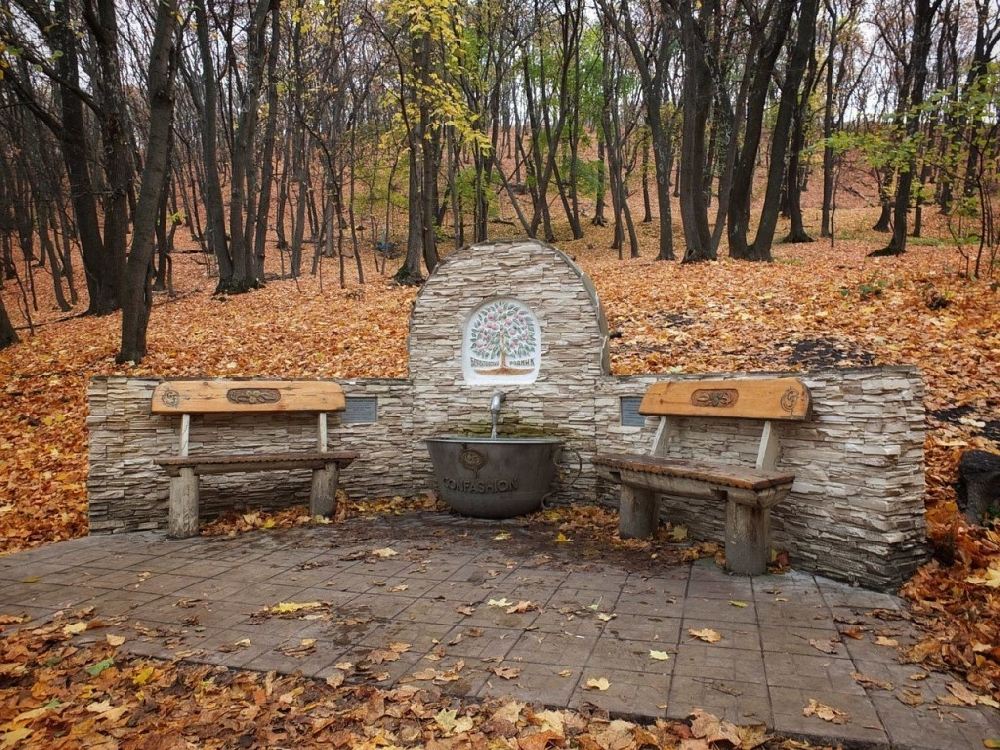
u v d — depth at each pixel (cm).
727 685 248
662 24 1772
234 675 271
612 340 876
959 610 309
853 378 368
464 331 600
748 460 434
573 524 500
